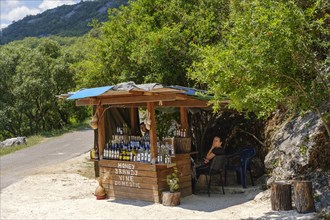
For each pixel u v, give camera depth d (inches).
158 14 521.7
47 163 638.5
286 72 255.9
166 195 342.0
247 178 432.8
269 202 340.2
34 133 1357.0
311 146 339.0
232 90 267.6
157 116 542.0
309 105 263.7
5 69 1331.2
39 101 1371.8
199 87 472.4
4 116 1249.4
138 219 303.4
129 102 363.3
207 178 424.5
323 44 259.9
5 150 812.0
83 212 332.2
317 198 312.3
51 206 360.2
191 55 454.3
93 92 348.2
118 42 525.0
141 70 512.1
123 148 382.0
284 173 353.7
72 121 1545.3
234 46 266.7
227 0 497.7
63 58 1402.6
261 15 247.3
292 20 237.6
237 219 294.5
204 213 316.2
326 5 285.1
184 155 381.1
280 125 403.9
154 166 349.7
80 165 603.2
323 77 266.1
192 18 491.8
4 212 343.6
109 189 386.6
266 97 253.3
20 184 476.7
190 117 519.2
